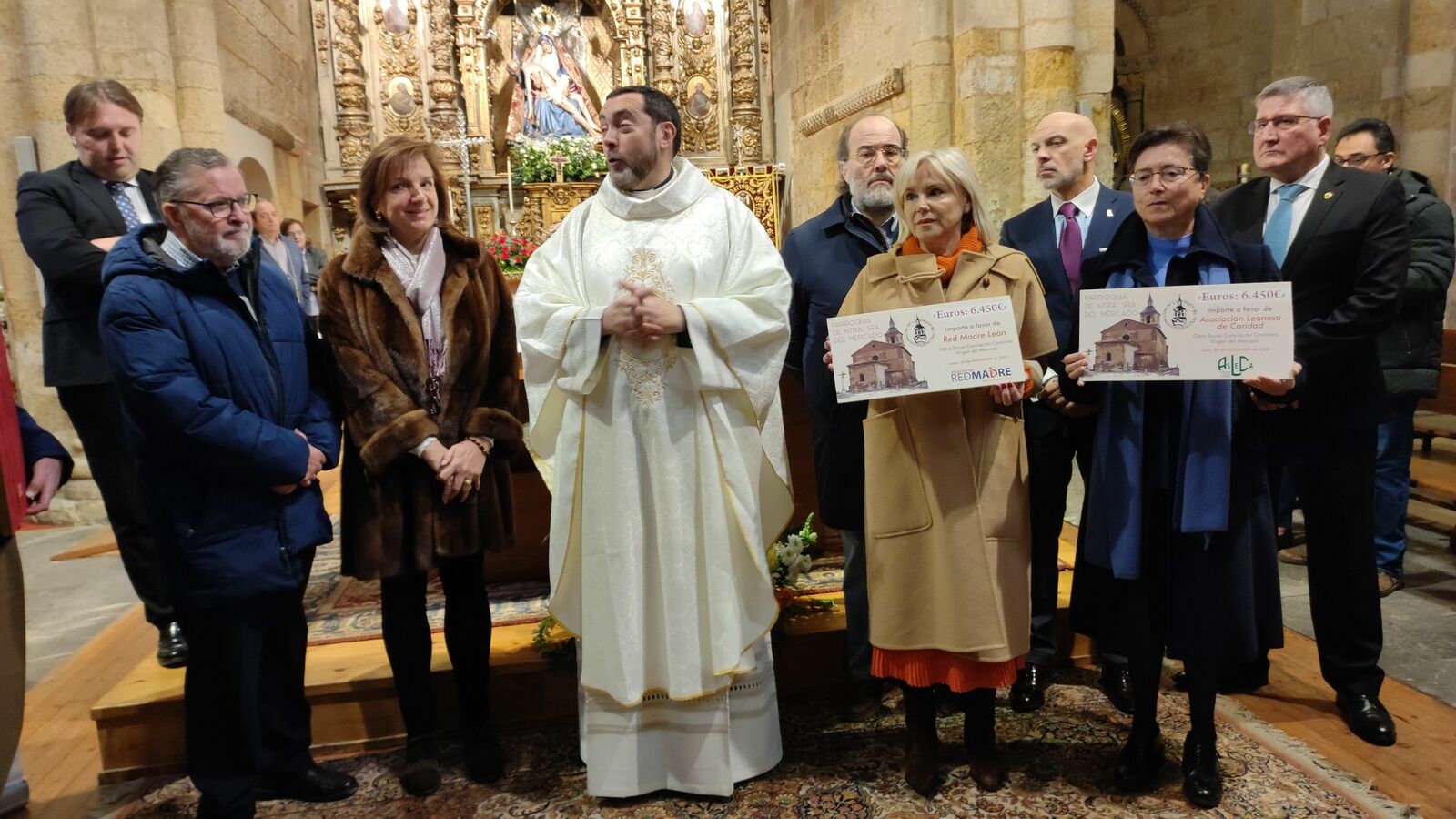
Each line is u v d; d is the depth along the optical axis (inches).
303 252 254.1
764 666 97.3
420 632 95.3
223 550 80.3
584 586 93.1
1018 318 87.0
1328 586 102.0
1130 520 85.6
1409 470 138.9
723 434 92.0
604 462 91.4
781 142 354.6
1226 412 82.4
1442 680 111.1
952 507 86.1
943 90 198.2
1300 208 100.3
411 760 95.8
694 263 92.9
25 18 182.5
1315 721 103.3
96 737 111.3
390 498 90.0
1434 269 126.5
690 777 93.4
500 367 97.0
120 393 77.8
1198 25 300.4
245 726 84.6
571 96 370.9
